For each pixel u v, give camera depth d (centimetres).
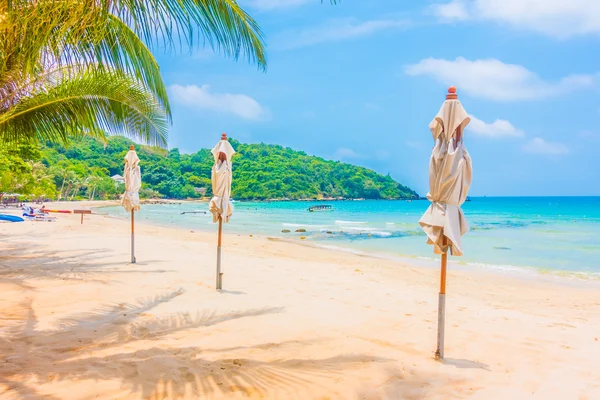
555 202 11494
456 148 333
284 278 799
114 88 629
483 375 347
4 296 552
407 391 307
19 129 647
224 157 629
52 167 8219
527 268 1171
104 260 907
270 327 457
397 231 2467
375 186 15450
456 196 334
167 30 311
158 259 954
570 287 909
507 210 6588
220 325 455
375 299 648
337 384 312
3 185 3834
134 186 867
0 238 1302
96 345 375
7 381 289
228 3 356
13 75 513
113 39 375
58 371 311
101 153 11975
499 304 713
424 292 744
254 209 7125
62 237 1388
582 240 1991
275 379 315
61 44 344
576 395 315
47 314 474
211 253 1139
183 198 12438
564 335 490
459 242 335
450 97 333
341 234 2267
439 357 381
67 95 617
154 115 695
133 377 305
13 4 309
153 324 449
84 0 289
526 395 311
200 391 288
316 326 470
